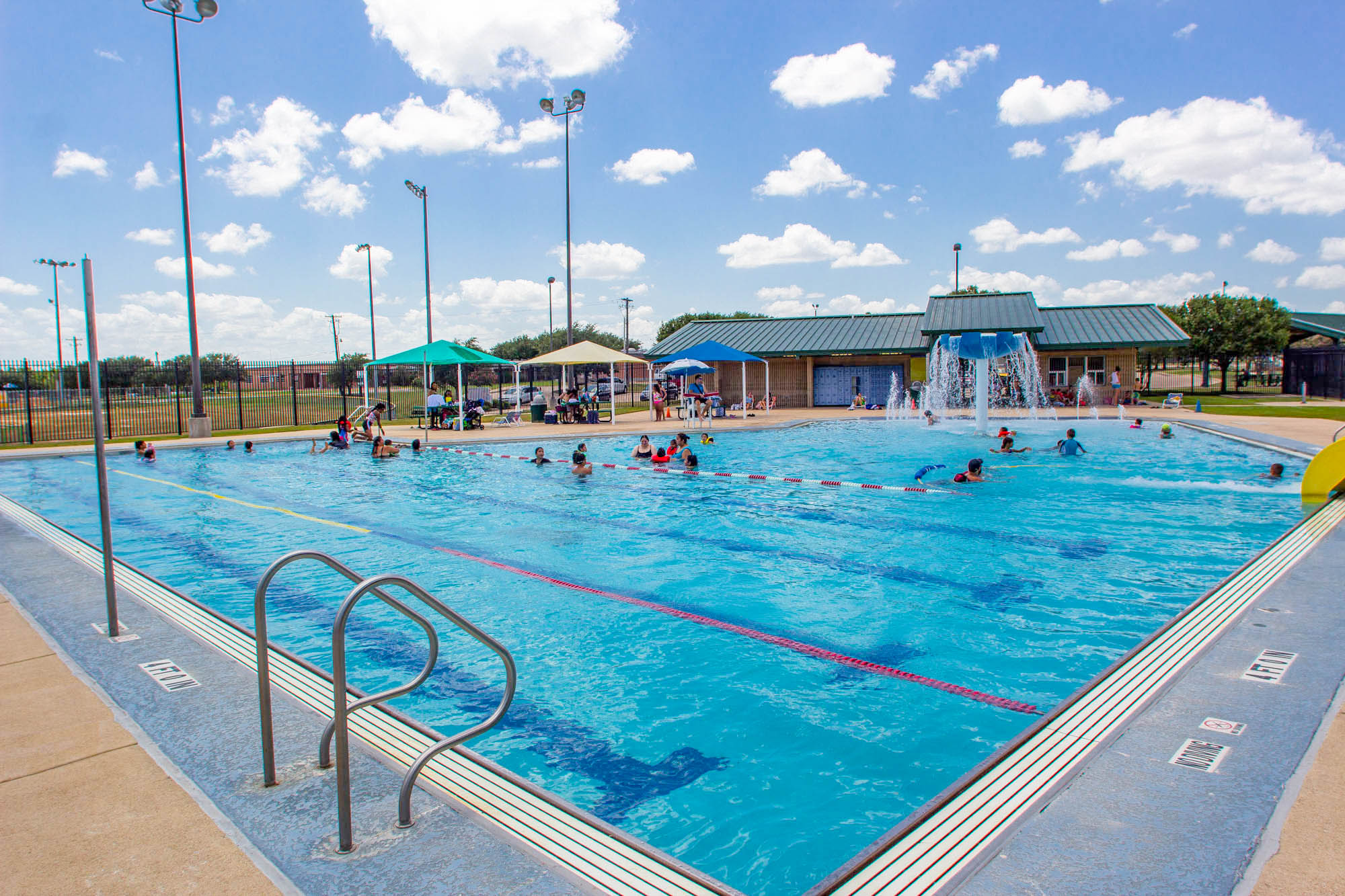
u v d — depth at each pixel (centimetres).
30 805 291
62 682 417
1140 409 2802
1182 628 476
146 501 1198
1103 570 720
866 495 1202
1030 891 230
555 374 6078
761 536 906
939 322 3091
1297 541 725
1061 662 498
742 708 437
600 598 658
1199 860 243
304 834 271
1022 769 308
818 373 3553
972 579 698
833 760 377
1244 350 3934
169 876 246
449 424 2447
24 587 626
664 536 913
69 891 238
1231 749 317
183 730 357
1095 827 264
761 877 286
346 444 1975
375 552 838
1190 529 884
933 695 451
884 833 312
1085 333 3062
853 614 604
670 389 3725
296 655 495
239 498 1230
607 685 472
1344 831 255
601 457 1767
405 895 235
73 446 1997
